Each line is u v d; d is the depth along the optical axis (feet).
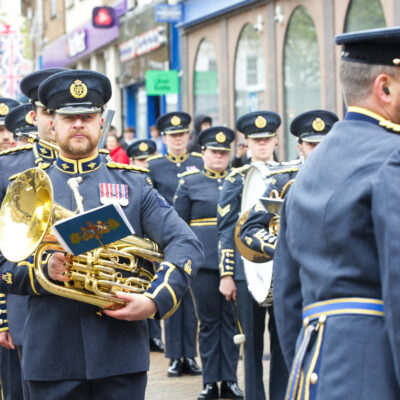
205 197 26.37
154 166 31.81
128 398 13.26
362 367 9.36
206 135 26.66
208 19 54.75
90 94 13.46
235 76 51.90
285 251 10.66
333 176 9.78
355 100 10.16
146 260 13.82
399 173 9.38
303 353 9.87
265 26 47.39
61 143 13.61
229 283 20.77
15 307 16.58
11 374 18.80
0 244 12.62
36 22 103.04
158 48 64.39
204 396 23.73
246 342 19.77
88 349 13.00
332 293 9.64
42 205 12.53
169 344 26.55
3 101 22.48
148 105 70.95
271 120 21.90
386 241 9.17
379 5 36.88
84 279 12.59
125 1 71.46
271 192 16.71
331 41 40.63
